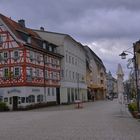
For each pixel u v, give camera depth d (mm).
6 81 56875
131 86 52281
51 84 67688
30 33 64938
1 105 53500
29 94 56844
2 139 14898
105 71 150625
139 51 32531
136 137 15141
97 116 31500
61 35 75500
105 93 144750
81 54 95562
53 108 55844
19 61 56438
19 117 33031
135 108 29594
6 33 57531
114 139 14461
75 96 84062
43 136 15961
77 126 21375
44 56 64688
